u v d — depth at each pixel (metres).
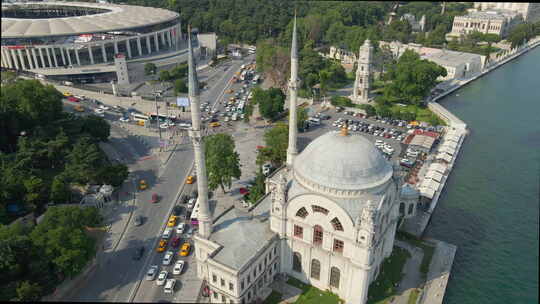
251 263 105.25
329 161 104.00
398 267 124.19
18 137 183.25
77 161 162.12
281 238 115.69
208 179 161.38
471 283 122.12
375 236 103.12
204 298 114.31
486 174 181.75
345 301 110.94
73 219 121.69
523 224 148.00
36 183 146.12
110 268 125.25
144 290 117.19
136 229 143.38
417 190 148.50
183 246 132.25
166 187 169.75
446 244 136.12
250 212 124.75
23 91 198.00
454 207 158.88
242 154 196.88
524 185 173.50
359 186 101.94
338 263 108.25
